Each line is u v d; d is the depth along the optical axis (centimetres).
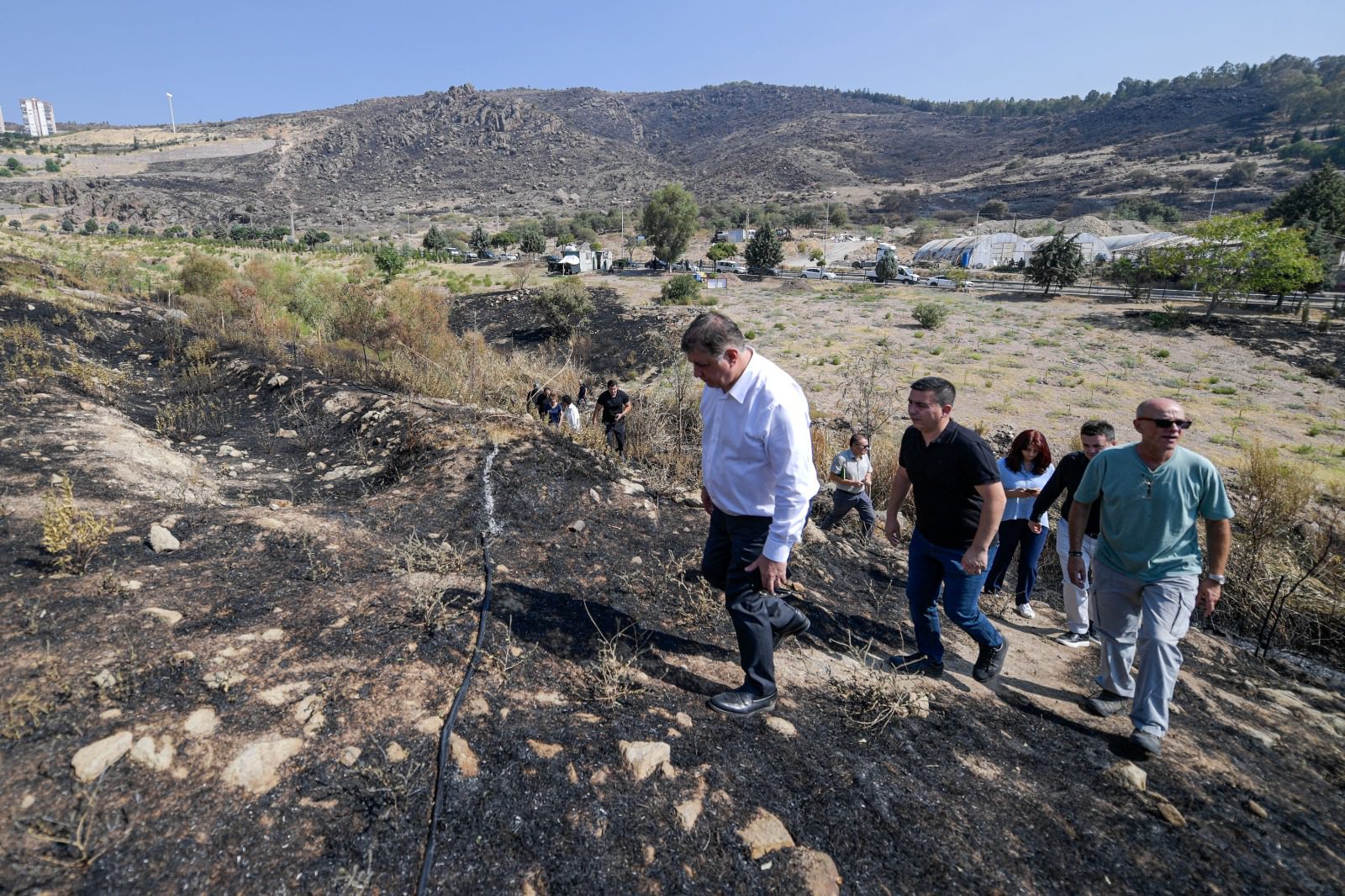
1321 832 262
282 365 930
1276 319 3069
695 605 355
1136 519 304
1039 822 236
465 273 5125
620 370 2269
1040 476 481
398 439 623
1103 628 331
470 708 235
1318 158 13525
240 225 13862
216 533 349
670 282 3672
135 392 847
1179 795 266
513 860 183
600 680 271
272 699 225
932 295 4069
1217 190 13138
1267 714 374
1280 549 638
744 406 232
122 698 214
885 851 208
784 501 232
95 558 301
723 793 217
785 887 189
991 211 13262
